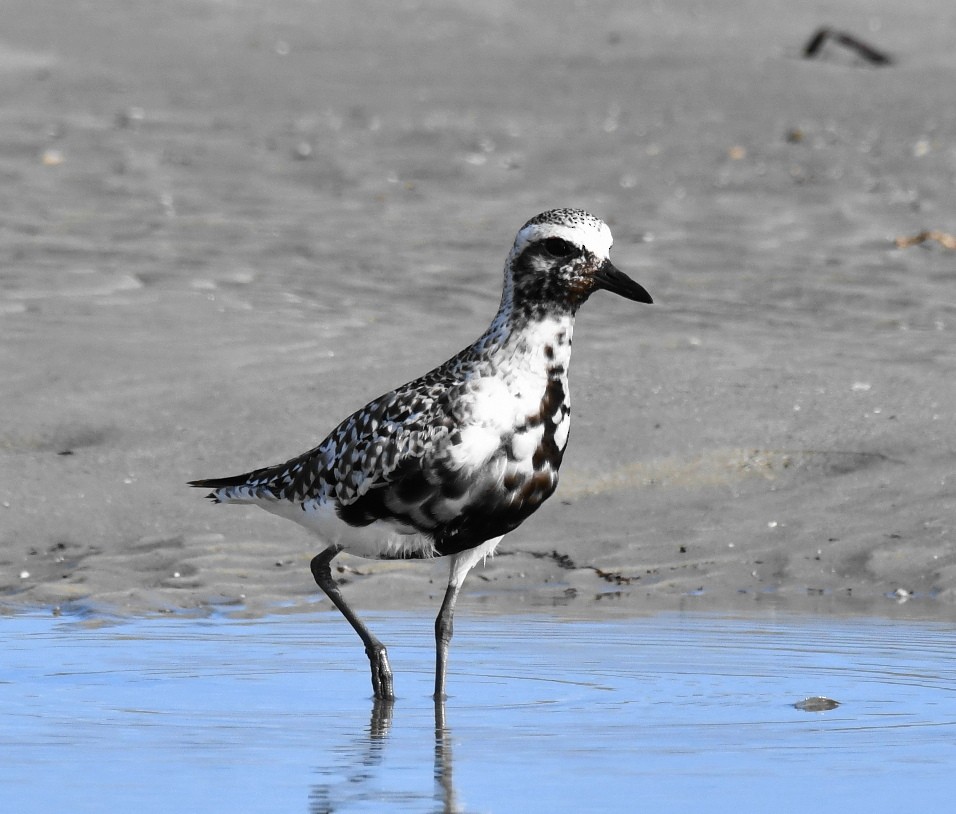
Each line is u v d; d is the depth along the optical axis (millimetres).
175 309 18000
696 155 28406
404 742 8352
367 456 9281
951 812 7152
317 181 26266
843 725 8586
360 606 11656
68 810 7207
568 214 9336
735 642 10469
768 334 17469
